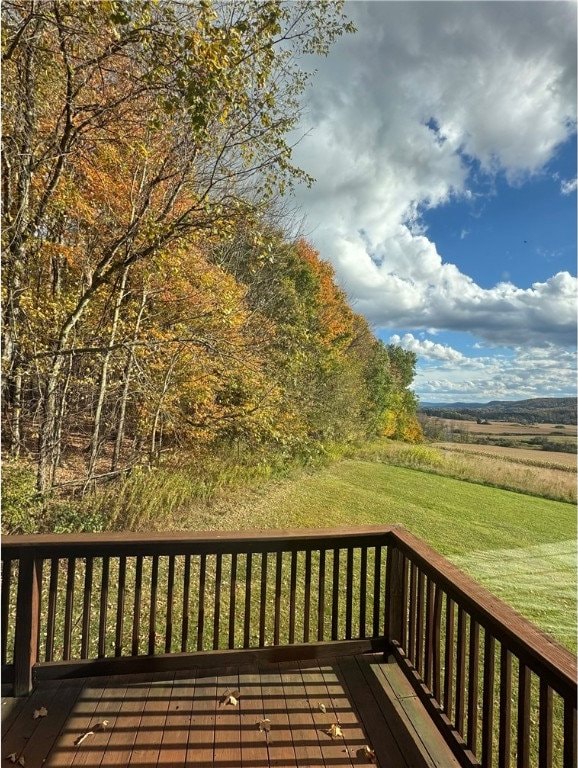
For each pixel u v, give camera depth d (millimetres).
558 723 2912
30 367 4848
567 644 3990
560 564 6320
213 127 4617
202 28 3389
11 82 3916
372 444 20453
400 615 2482
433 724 1942
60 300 5180
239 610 4125
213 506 7391
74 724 1867
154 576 2295
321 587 2488
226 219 4867
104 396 6668
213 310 7039
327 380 14086
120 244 5254
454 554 6758
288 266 12570
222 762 1680
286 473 10062
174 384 7301
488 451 20250
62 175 4805
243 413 8039
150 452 7328
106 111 4301
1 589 2137
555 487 12891
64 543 2168
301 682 2230
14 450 4848
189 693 2113
